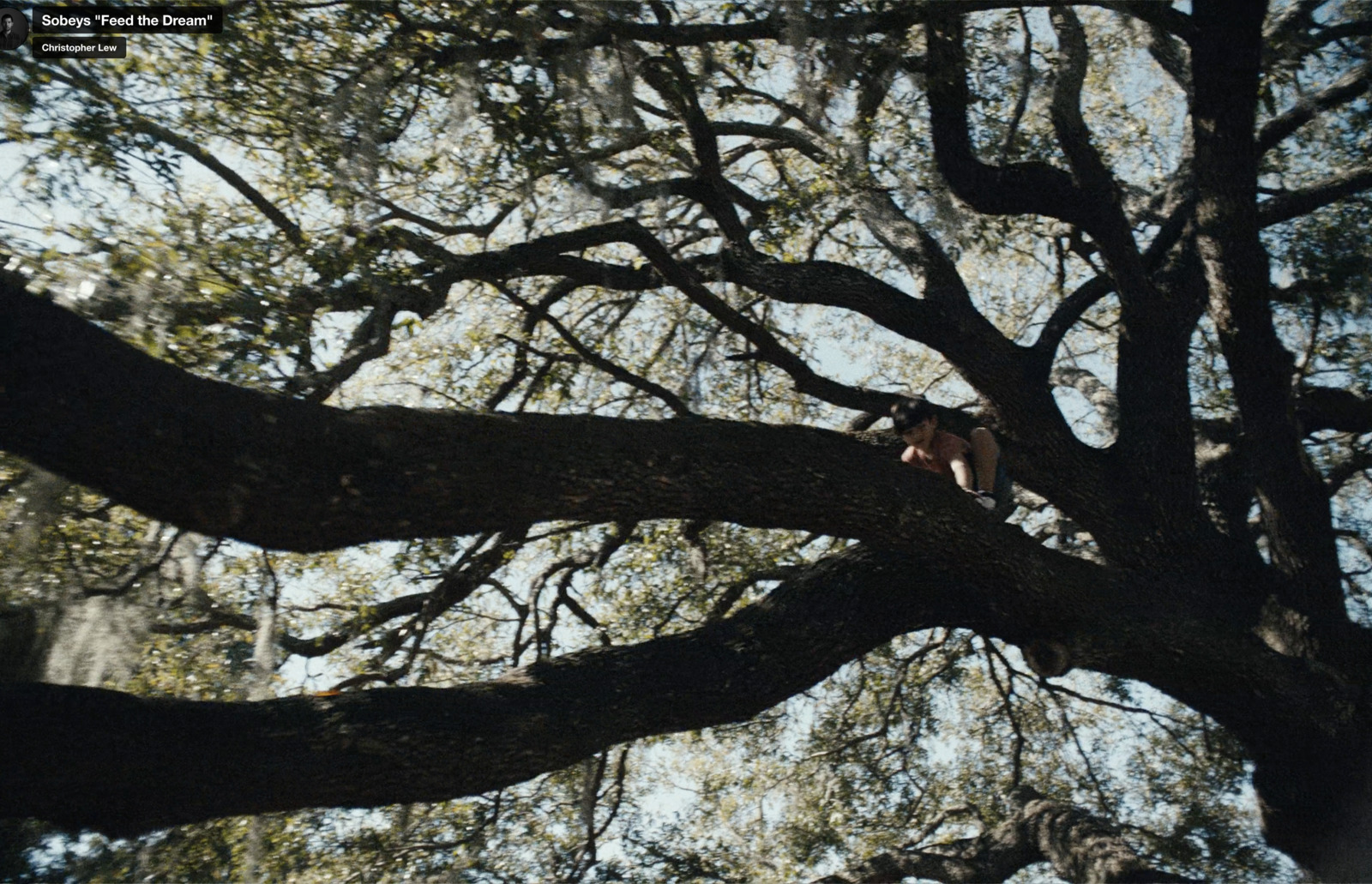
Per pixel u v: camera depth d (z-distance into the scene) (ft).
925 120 26.63
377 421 14.44
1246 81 21.58
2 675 16.63
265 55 20.45
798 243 29.58
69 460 12.57
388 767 15.58
